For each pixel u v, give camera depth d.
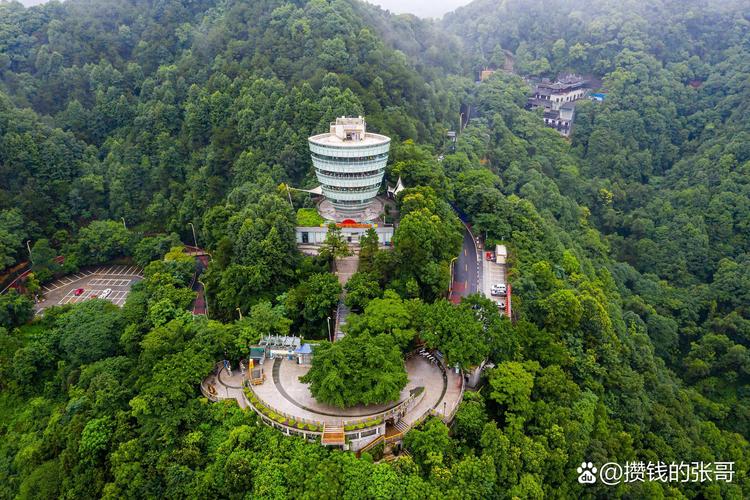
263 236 132.50
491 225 157.00
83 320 127.62
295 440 83.69
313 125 183.12
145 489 81.12
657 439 115.81
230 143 196.25
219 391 97.50
